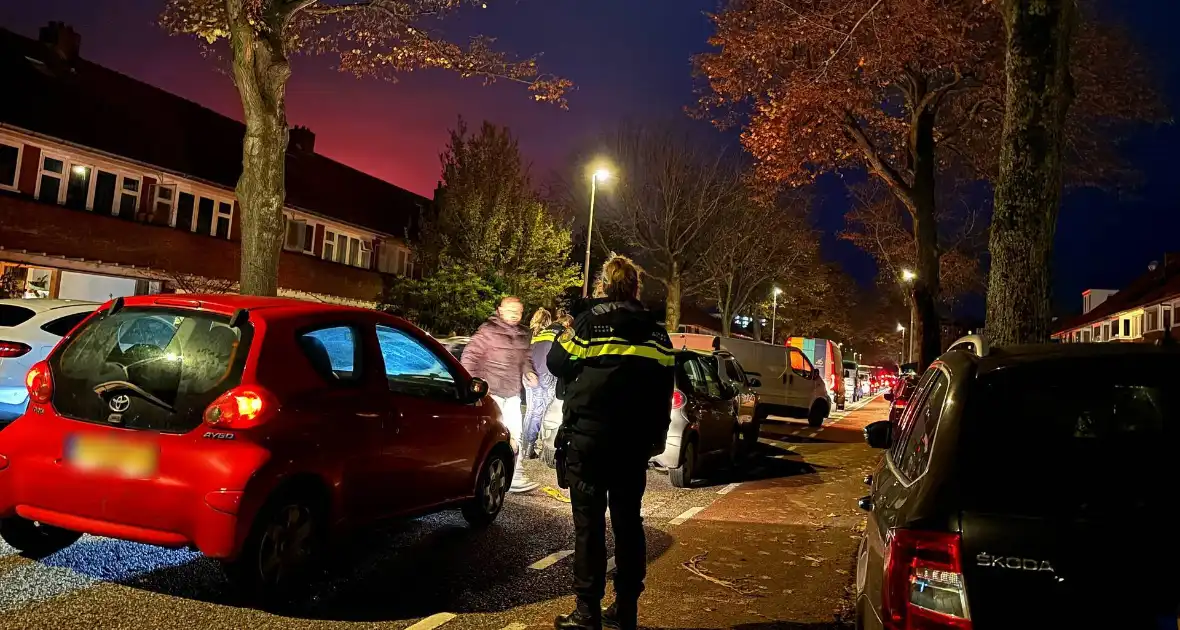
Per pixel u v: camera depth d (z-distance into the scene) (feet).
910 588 8.32
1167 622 7.68
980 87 63.82
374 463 17.52
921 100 65.16
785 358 66.44
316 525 16.15
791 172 62.64
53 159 63.52
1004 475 8.78
